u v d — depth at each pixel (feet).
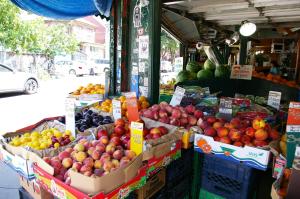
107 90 12.21
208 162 7.54
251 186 6.89
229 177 7.09
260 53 31.53
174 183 7.76
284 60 30.45
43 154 6.20
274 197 4.42
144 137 7.19
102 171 5.35
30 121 19.44
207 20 18.45
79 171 5.44
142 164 5.85
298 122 5.47
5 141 7.21
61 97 31.24
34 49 49.19
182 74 16.62
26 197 7.16
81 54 75.36
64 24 68.39
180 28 19.72
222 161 7.18
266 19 18.06
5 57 49.83
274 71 26.84
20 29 42.29
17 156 6.36
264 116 8.30
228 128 7.27
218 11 15.79
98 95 12.00
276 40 28.81
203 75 17.01
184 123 8.32
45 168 5.61
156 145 6.49
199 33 20.53
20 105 25.67
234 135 6.89
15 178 10.08
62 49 58.75
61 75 60.23
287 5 13.89
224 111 8.52
